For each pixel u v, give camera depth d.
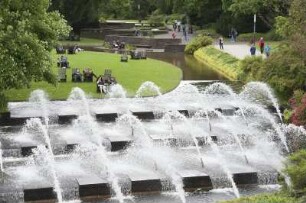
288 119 31.28
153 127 30.41
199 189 22.50
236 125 31.23
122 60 52.88
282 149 27.33
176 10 99.06
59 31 31.27
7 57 26.89
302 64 34.97
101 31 81.31
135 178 22.27
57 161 25.09
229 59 52.31
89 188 21.44
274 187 22.86
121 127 30.27
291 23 38.19
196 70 51.16
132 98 36.06
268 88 36.41
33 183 21.92
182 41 73.12
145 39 72.31
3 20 27.47
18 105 33.53
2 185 21.77
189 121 31.91
